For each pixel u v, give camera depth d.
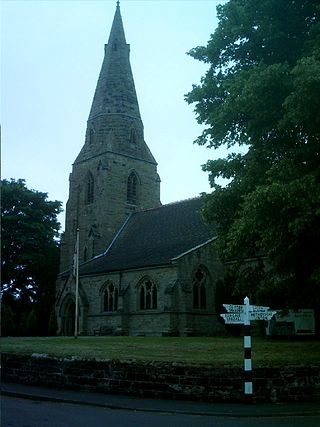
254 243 18.89
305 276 18.42
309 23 19.38
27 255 57.00
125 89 57.84
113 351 19.75
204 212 20.88
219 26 20.28
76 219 55.69
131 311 43.38
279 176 16.47
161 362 14.97
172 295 39.62
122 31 59.81
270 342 28.30
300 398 14.22
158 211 52.59
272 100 17.11
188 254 40.84
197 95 20.91
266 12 19.30
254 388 13.98
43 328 55.88
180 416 12.25
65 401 14.40
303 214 15.22
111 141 54.75
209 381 14.18
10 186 59.75
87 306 47.56
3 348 21.31
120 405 13.48
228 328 39.47
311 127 16.39
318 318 32.72
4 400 14.85
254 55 20.19
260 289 21.03
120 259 47.66
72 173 57.62
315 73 15.02
